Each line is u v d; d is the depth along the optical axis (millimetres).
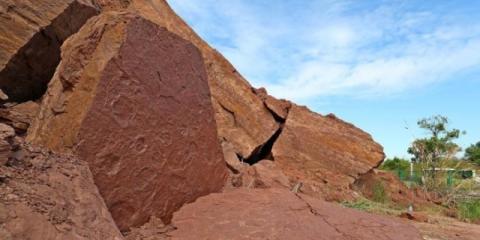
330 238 6082
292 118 15758
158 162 6312
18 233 3502
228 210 6629
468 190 19141
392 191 16766
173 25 14266
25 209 3766
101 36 6094
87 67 5840
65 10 9398
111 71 5730
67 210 4184
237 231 5914
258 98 15398
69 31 9750
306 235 6012
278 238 5801
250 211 6605
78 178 4781
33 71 9398
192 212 6504
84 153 5270
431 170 20344
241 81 15352
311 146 15609
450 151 20766
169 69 6902
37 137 5973
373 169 16453
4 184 3945
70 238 3859
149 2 13906
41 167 4555
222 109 14609
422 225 10672
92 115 5422
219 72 14945
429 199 17516
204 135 7539
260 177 10883
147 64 6395
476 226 11156
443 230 10039
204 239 5676
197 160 7234
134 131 5957
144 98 6215
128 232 5629
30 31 8891
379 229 6887
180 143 6852
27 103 9094
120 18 6207
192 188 7008
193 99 7406
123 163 5715
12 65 8797
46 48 9383
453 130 21016
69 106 5719
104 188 5410
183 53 7359
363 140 16469
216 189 7656
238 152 14188
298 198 7641
